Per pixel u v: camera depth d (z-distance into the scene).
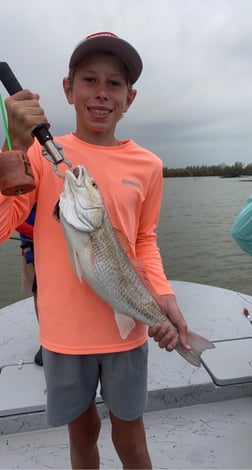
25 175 1.28
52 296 1.64
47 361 1.68
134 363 1.74
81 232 1.46
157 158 1.91
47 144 1.38
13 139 1.33
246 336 3.12
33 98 1.36
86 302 1.63
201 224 17.44
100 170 1.70
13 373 2.68
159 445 2.30
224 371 2.65
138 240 1.97
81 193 1.47
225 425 2.44
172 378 2.62
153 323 1.75
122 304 1.63
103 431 2.41
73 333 1.64
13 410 2.35
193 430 2.41
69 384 1.66
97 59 1.64
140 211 1.88
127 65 1.70
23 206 1.54
